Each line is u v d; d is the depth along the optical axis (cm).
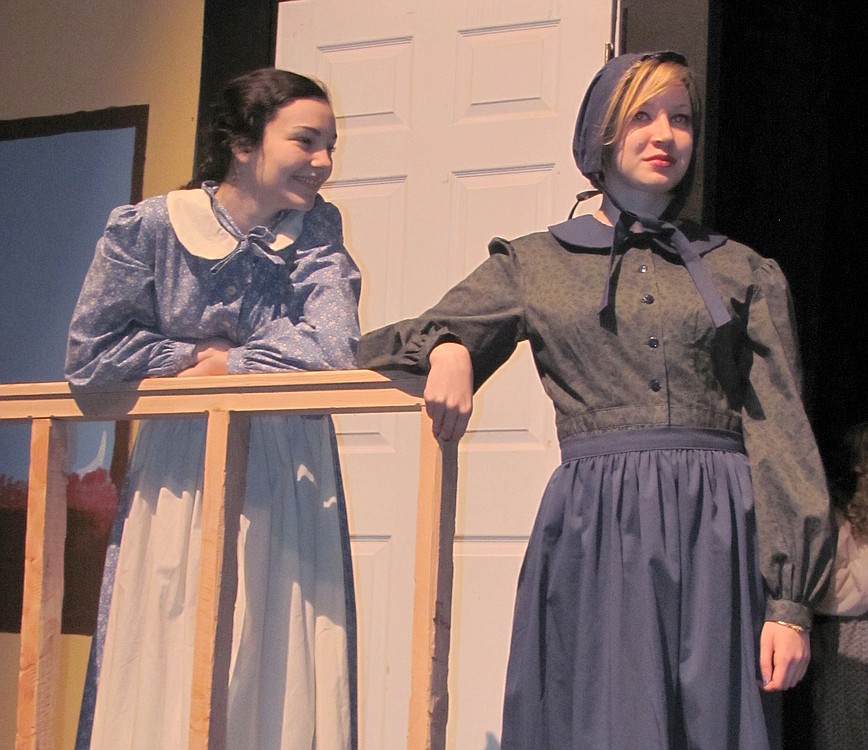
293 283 536
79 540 876
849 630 750
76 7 948
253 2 873
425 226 811
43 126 937
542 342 491
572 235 508
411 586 782
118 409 504
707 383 473
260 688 500
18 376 908
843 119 891
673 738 436
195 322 532
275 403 476
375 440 807
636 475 457
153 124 908
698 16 750
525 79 802
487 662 750
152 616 502
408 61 834
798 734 773
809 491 450
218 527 470
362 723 775
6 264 927
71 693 856
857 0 895
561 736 447
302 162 541
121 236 531
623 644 437
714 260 497
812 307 842
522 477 762
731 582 447
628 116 504
